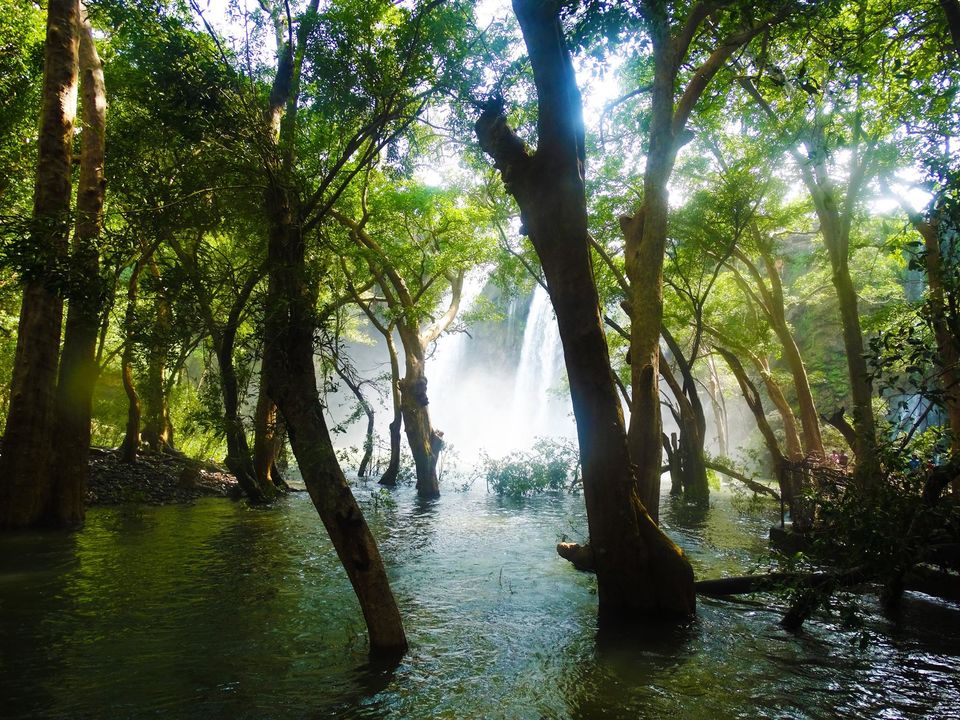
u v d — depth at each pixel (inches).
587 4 212.8
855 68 329.7
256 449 665.0
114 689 207.2
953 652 257.0
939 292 274.7
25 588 318.3
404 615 297.6
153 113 261.1
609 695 213.8
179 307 256.4
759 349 871.1
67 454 485.4
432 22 265.4
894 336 271.1
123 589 323.9
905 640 270.8
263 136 243.4
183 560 390.6
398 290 765.3
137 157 295.4
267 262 239.3
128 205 289.7
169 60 238.7
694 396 720.3
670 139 388.2
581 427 290.0
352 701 203.5
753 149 573.0
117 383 925.2
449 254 794.2
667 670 235.8
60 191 449.4
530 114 358.0
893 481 308.3
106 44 597.9
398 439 865.5
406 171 335.0
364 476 951.6
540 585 357.1
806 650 257.6
